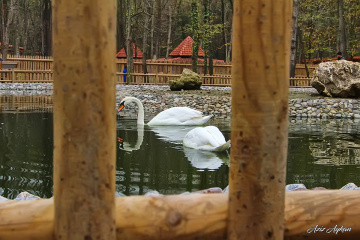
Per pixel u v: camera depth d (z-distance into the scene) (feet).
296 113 47.19
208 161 21.65
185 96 55.98
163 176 18.42
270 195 6.71
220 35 179.11
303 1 120.06
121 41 137.08
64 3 5.79
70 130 5.95
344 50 98.22
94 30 5.81
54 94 6.09
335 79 53.52
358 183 17.65
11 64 98.94
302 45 143.23
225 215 7.27
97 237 6.14
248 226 6.79
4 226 6.91
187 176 18.48
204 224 7.22
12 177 17.75
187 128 34.24
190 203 7.30
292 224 7.82
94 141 5.97
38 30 197.57
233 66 6.83
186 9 183.83
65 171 6.05
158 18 148.97
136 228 7.10
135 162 21.24
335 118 45.42
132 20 112.98
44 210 6.97
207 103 52.24
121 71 109.81
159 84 98.78
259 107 6.56
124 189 16.26
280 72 6.60
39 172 18.69
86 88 5.87
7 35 121.90
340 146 26.61
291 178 18.52
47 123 34.27
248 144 6.65
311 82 55.83
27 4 164.35
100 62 5.90
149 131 32.45
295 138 29.78
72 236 6.13
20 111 42.98
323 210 7.91
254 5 6.45
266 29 6.46
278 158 6.72
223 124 37.24
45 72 99.81
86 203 6.06
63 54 5.87
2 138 26.99
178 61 117.50
